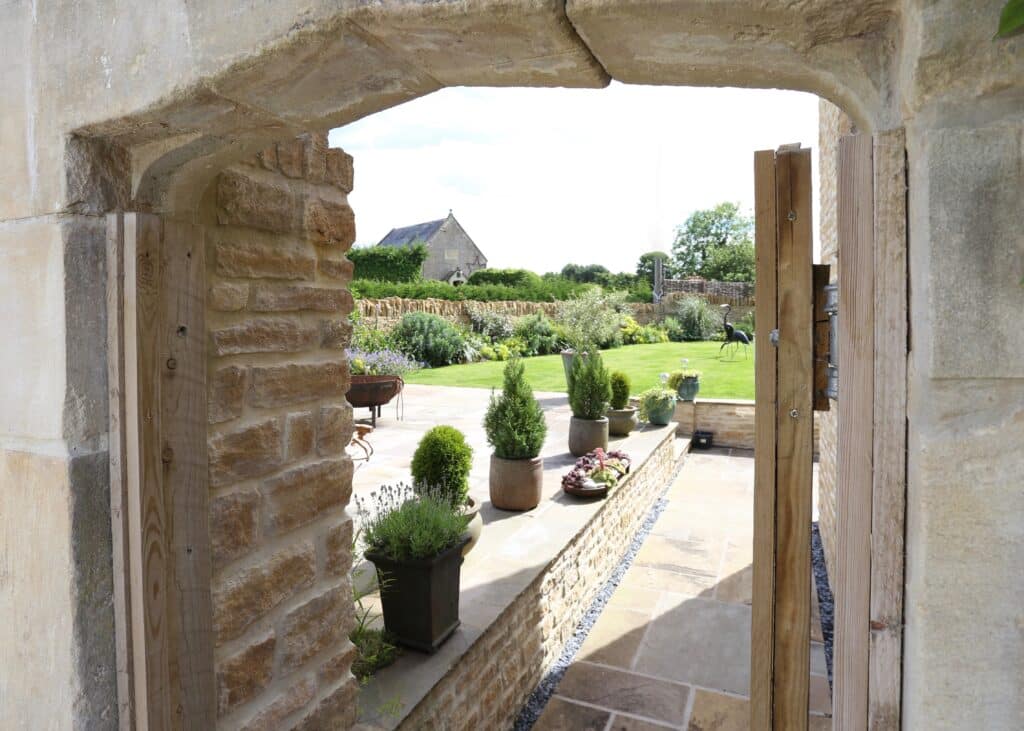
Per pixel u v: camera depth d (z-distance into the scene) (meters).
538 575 3.29
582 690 3.29
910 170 0.81
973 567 0.75
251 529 1.57
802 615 1.08
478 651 2.62
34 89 1.18
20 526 1.27
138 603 1.23
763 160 1.08
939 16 0.71
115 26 1.08
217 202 1.44
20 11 1.18
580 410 6.06
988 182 0.72
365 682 2.25
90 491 1.23
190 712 1.33
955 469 0.74
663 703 3.16
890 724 0.88
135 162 1.24
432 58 0.97
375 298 16.02
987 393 0.74
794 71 0.92
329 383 1.83
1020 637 0.74
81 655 1.22
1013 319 0.72
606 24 0.83
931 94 0.74
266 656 1.62
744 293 23.48
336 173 1.83
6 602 1.30
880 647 0.88
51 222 1.18
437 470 3.54
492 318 17.86
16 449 1.26
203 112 1.08
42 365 1.21
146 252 1.22
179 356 1.29
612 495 4.73
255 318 1.56
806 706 1.08
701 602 4.30
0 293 1.27
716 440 9.12
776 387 1.08
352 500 4.68
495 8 0.82
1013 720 0.75
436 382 12.30
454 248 34.62
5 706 1.33
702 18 0.80
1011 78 0.70
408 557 2.43
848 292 0.89
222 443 1.48
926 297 0.75
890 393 0.86
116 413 1.23
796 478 1.07
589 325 13.45
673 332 20.64
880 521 0.87
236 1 0.96
